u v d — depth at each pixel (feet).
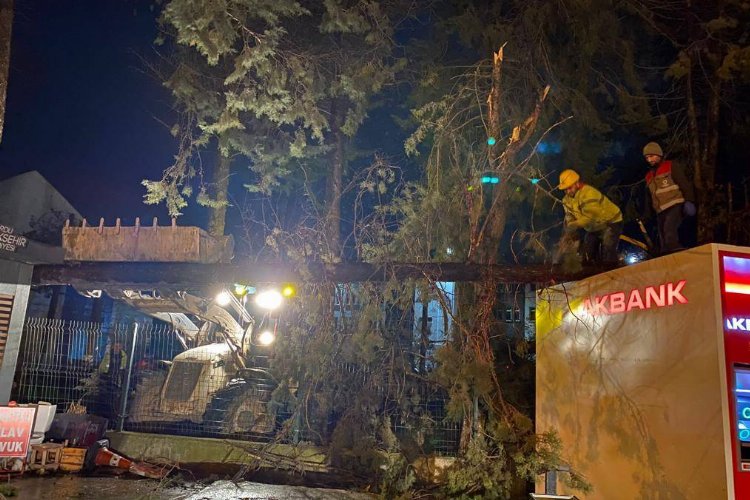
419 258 30.96
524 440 26.27
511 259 36.99
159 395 35.37
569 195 29.17
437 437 31.27
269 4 30.58
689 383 19.62
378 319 29.35
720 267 19.15
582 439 25.30
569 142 34.06
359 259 32.37
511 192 32.94
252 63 31.14
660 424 20.74
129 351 35.17
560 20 34.24
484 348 28.22
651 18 36.01
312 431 31.37
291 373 30.01
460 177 31.42
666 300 20.93
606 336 24.16
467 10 34.65
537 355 29.71
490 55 34.27
